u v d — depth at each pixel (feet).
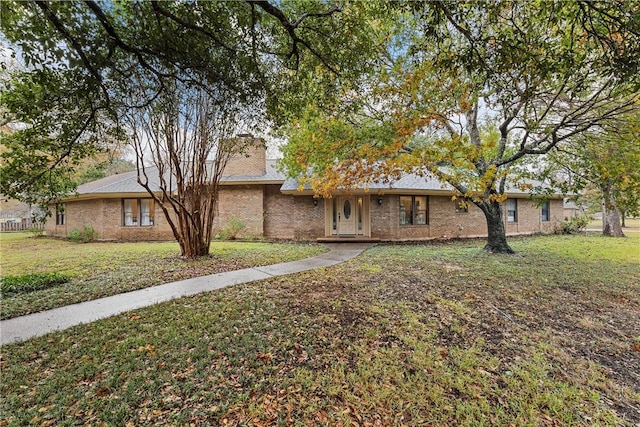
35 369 9.27
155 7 9.29
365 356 10.10
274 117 17.70
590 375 9.40
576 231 55.47
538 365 9.82
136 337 11.39
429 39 13.50
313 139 24.97
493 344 11.11
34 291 17.56
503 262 25.66
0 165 15.72
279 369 9.32
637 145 20.33
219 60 12.09
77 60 9.21
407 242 42.24
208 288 18.02
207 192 29.78
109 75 11.91
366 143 24.48
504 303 15.23
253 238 46.26
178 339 11.13
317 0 13.19
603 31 11.44
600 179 23.26
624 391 8.73
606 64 11.35
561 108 25.98
